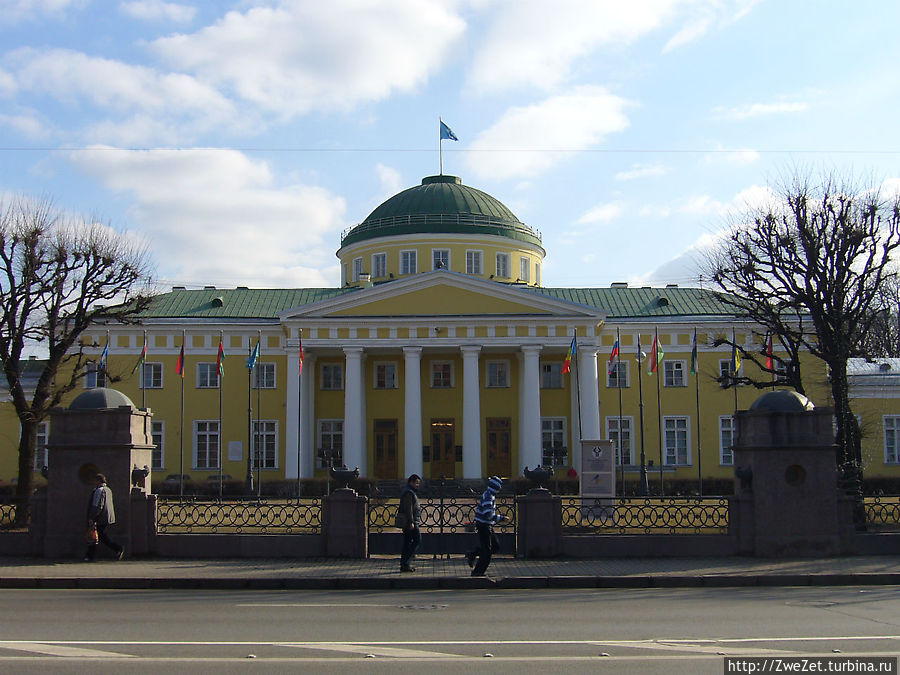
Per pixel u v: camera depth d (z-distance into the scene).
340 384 53.56
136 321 38.03
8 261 31.30
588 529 21.28
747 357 34.12
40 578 17.17
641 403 44.72
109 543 19.86
